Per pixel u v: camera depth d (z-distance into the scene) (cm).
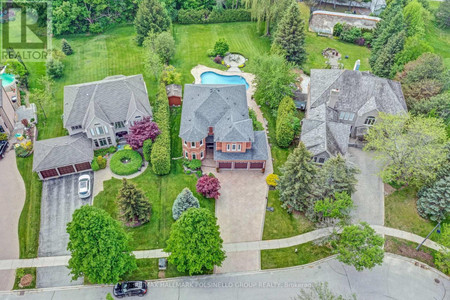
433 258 4688
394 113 5969
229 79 7806
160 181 5522
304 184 4875
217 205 5197
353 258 4216
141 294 4225
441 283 4459
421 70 6512
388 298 4294
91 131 5716
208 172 5697
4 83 6875
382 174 5312
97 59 8188
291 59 7938
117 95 6009
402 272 4544
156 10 8319
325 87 6381
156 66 7150
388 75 7494
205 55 8450
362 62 8475
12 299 4188
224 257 4225
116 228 4075
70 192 5322
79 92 5919
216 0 9662
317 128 5697
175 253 4150
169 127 6250
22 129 6234
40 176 5409
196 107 5853
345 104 6153
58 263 4519
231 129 5416
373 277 4488
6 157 5778
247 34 9325
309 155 4753
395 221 5078
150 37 7919
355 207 4712
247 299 4238
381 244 4188
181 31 9344
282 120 6100
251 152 5562
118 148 6031
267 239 4828
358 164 5866
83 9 8725
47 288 4291
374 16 10038
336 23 9388
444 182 4866
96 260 3769
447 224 4822
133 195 4597
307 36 9275
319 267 4566
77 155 5475
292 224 5016
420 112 6228
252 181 5575
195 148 5606
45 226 4894
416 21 8769
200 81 7619
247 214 5106
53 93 7112
